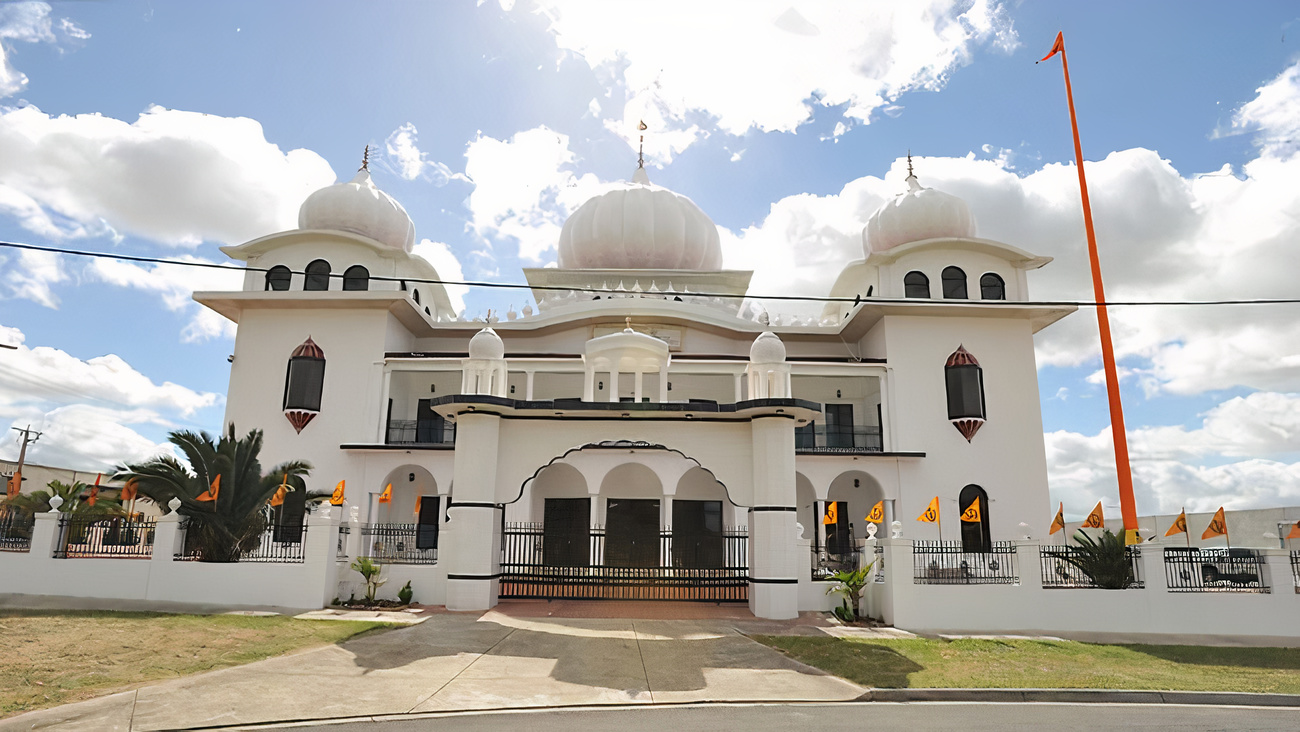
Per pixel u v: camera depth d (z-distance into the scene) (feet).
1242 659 47.98
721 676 39.19
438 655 42.01
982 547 93.50
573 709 32.68
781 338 112.06
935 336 100.37
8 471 127.03
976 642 50.44
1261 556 59.31
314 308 99.40
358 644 43.52
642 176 132.05
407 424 103.91
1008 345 100.53
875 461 94.68
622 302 105.50
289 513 92.73
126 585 59.00
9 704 29.30
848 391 108.68
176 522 60.39
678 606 63.41
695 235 123.34
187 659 37.68
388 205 110.01
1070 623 57.26
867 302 95.66
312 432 95.66
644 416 61.41
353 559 62.80
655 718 31.09
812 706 33.91
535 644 45.73
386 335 98.84
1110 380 75.61
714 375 105.40
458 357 97.19
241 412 96.78
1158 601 57.82
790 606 58.34
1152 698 36.19
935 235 106.83
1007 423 97.66
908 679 38.40
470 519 59.26
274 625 47.88
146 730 27.45
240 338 99.04
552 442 61.77
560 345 109.40
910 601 56.80
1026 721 31.14
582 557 96.58
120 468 63.62
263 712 30.19
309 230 101.71
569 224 126.93
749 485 61.16
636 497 98.43
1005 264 104.68
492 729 28.81
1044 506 95.40
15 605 53.78
